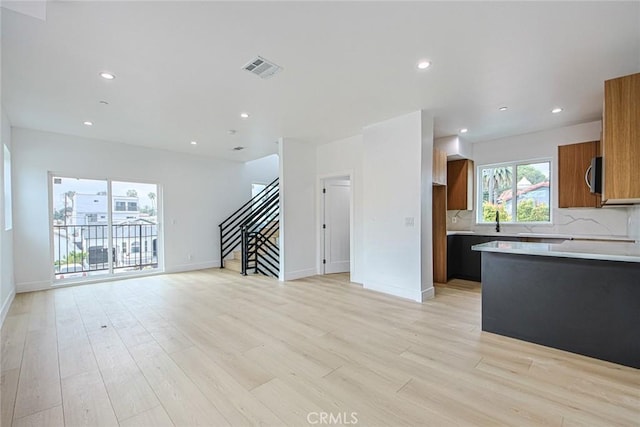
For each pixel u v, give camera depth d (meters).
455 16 2.06
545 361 2.36
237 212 7.28
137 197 5.88
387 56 2.58
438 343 2.68
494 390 1.96
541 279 2.67
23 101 3.47
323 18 2.07
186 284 5.09
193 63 2.67
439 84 3.14
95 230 5.36
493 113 4.04
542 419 1.67
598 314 2.41
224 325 3.14
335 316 3.40
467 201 5.44
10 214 4.12
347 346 2.62
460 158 5.43
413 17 2.06
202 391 1.96
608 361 2.36
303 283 5.14
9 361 2.37
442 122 4.45
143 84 3.07
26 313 3.55
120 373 2.18
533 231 5.01
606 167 2.47
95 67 2.71
